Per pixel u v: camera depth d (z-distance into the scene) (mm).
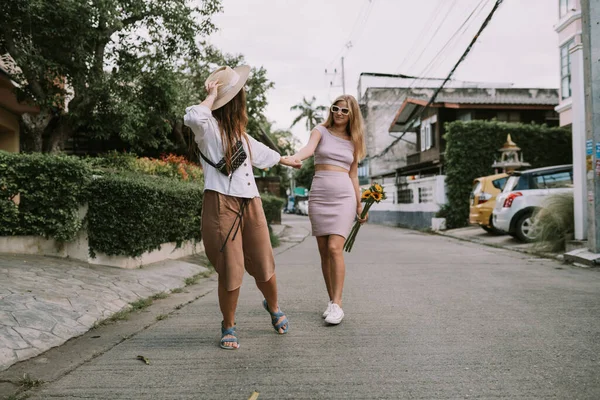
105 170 7801
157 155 17250
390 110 36500
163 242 7770
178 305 5082
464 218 17703
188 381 2824
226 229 3316
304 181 57188
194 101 13477
